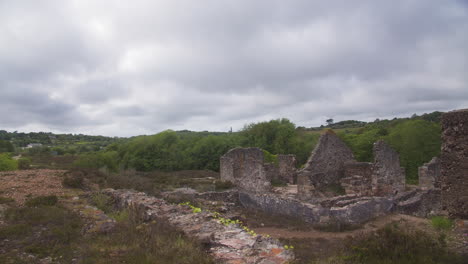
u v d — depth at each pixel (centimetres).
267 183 2095
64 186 1443
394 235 776
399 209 1542
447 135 954
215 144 4550
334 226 1239
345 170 1945
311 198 1648
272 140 4862
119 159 4312
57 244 666
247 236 673
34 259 591
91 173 1886
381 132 4372
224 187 2331
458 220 928
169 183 2633
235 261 543
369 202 1419
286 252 597
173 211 916
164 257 568
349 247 799
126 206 1077
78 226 794
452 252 750
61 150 5622
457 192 931
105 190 1383
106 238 699
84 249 632
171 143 4681
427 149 3606
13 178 1531
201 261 534
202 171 3884
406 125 3934
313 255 873
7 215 848
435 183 2105
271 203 1598
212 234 655
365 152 3762
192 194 1778
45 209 927
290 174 2530
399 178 1920
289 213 1476
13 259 583
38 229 762
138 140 4553
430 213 1659
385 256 723
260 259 555
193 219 816
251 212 1599
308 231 1241
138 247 626
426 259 695
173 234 682
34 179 1527
